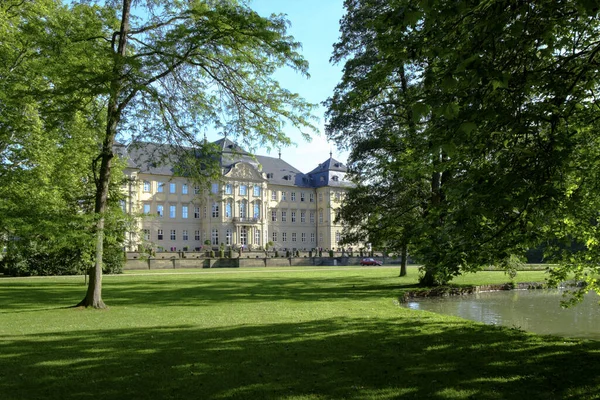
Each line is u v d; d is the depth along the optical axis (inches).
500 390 241.3
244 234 3235.7
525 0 201.9
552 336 404.5
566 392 236.4
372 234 1045.8
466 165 297.3
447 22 231.5
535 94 260.7
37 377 271.0
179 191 3097.9
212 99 642.2
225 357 318.3
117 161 908.6
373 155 930.7
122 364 300.7
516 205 221.1
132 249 2282.2
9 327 456.4
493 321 572.1
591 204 314.0
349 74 884.0
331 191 3666.3
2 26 645.3
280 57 569.3
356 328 443.2
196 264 2217.0
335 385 251.8
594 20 260.1
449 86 190.1
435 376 269.3
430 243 308.3
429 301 801.6
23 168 650.2
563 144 227.6
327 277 1307.8
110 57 516.7
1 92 530.6
